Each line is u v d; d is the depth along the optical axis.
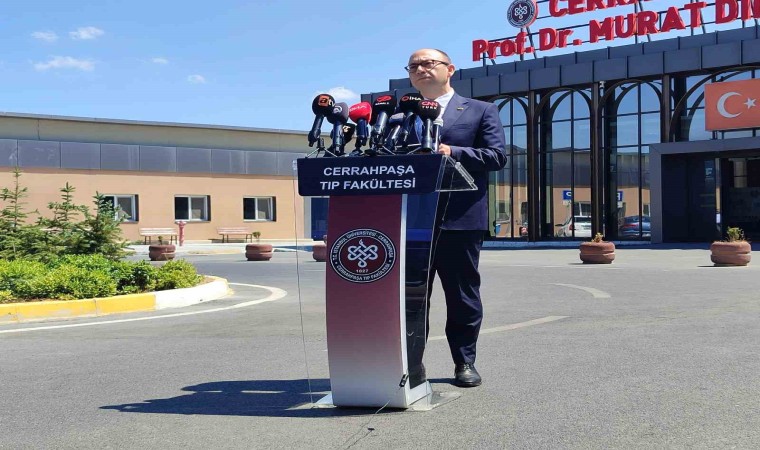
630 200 32.22
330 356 4.05
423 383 4.23
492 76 34.19
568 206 33.81
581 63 31.89
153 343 6.79
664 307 8.52
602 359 5.35
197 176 37.97
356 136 4.02
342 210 3.99
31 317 8.66
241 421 3.95
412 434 3.61
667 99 30.38
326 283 4.03
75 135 34.94
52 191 34.19
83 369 5.57
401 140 3.86
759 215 30.05
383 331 3.93
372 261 3.93
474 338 4.63
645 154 31.72
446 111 4.48
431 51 4.49
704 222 30.88
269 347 6.41
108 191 35.66
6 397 4.68
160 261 24.05
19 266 10.16
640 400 4.15
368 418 3.91
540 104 33.88
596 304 9.09
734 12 29.67
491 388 4.52
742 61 28.52
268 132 39.97
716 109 28.81
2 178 33.00
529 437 3.52
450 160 3.73
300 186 3.96
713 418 3.77
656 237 29.81
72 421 4.07
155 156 36.84
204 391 4.71
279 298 11.08
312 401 4.31
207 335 7.26
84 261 10.88
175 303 10.06
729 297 9.38
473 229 4.42
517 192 35.25
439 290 11.52
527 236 34.59
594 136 31.86
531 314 8.23
